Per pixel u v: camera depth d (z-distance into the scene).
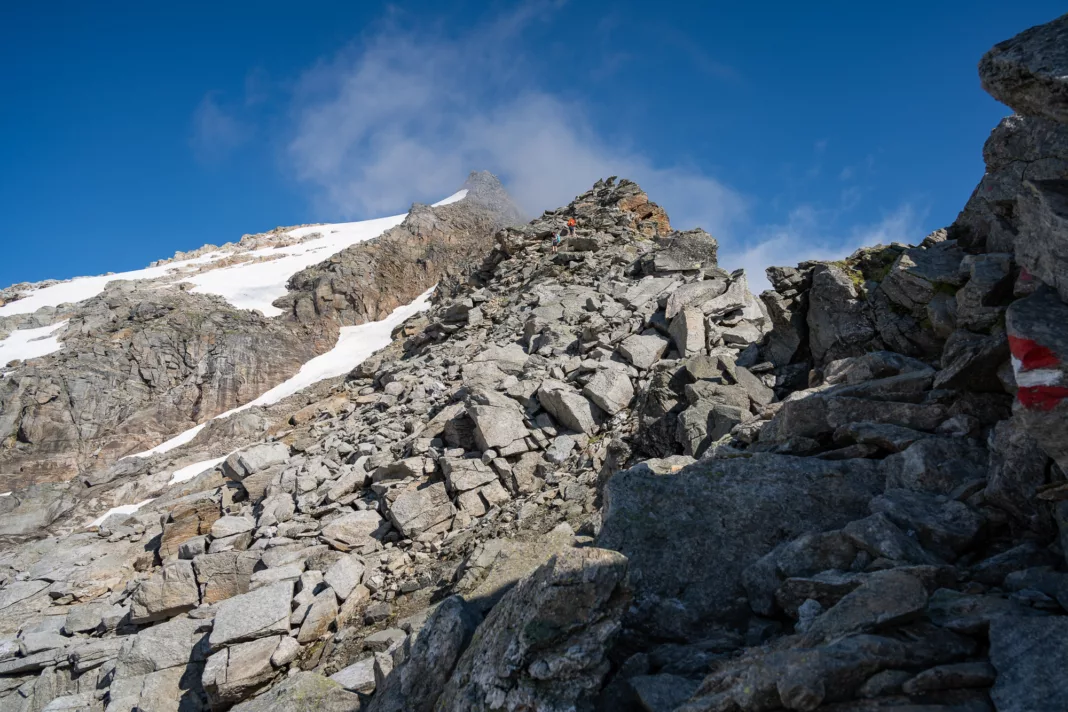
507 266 39.66
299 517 18.69
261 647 12.99
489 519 16.23
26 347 51.91
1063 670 3.94
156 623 16.61
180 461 36.75
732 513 7.98
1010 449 6.52
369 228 94.38
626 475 8.78
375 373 35.25
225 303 61.88
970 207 13.18
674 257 28.55
